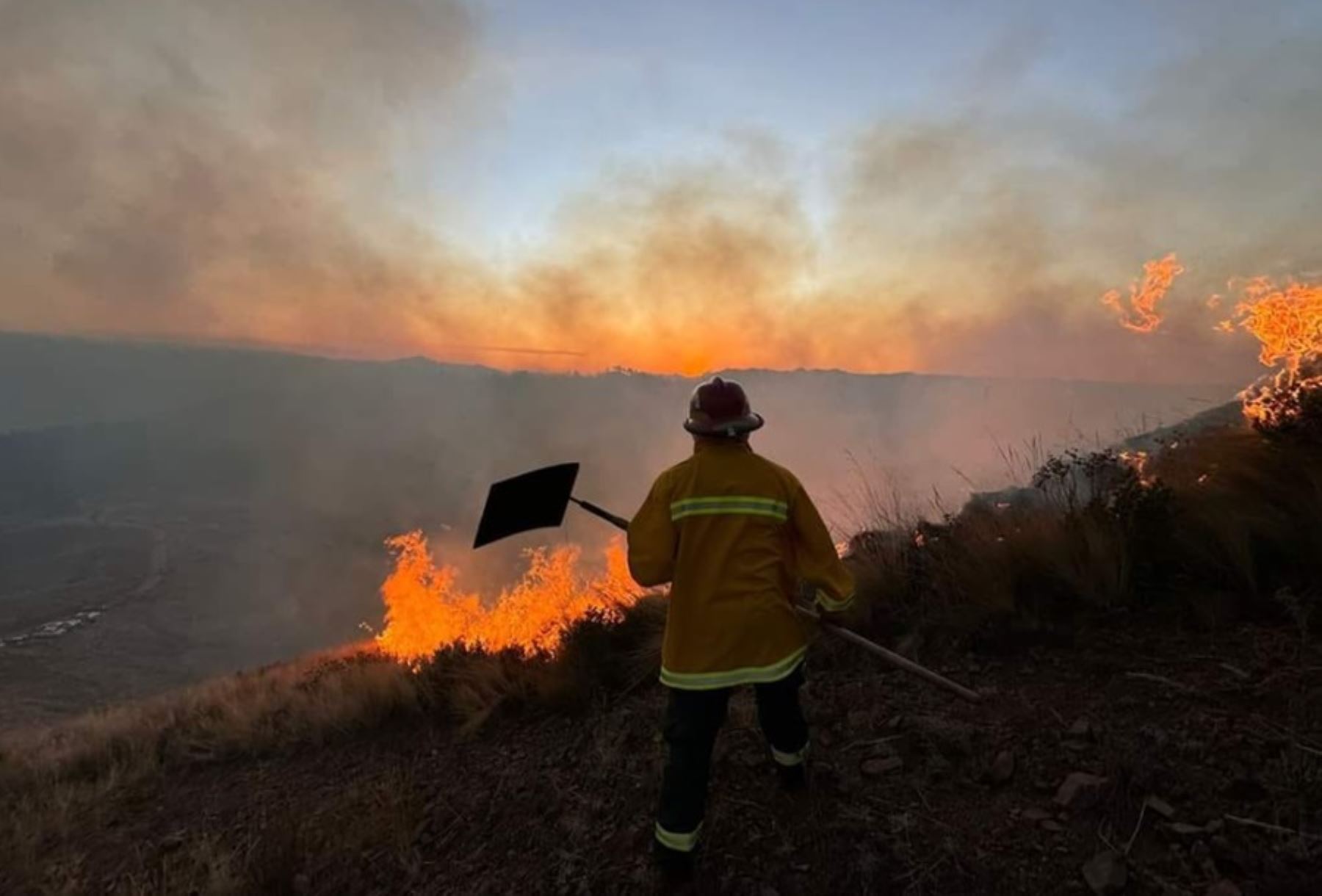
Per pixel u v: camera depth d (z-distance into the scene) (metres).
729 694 2.87
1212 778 2.76
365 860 3.70
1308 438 4.44
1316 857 2.32
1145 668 3.53
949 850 2.71
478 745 4.90
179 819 5.01
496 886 3.25
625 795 3.62
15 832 5.07
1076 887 2.47
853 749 3.47
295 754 5.85
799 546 2.92
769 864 2.88
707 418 2.92
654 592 5.88
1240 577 3.87
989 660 3.98
